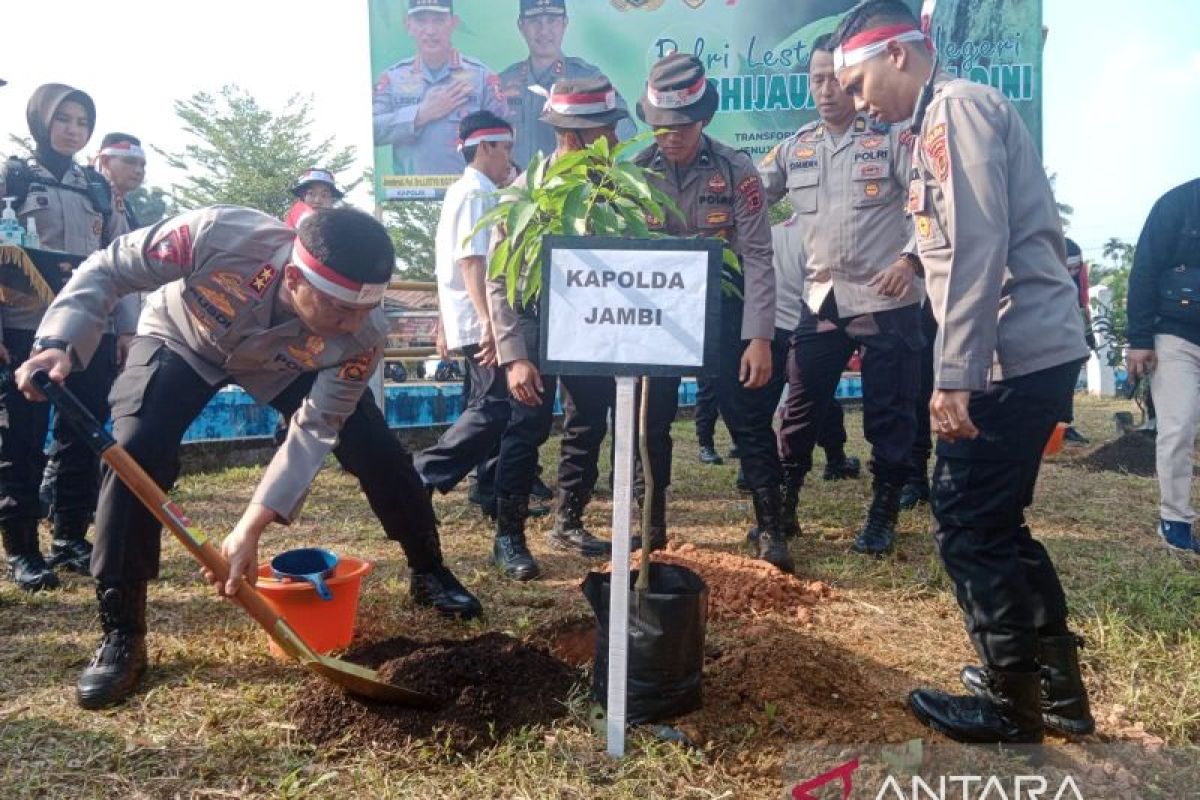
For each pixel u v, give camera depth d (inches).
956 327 88.4
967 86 92.1
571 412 167.5
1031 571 101.8
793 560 163.8
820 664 111.7
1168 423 178.5
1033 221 92.8
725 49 533.3
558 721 98.7
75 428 97.0
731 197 153.3
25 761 91.3
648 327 91.9
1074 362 92.4
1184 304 176.6
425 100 536.7
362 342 106.6
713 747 94.6
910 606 142.0
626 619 91.7
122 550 106.0
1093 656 120.7
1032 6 515.8
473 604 131.6
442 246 185.3
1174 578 153.9
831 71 167.9
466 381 243.6
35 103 158.2
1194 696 108.0
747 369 154.1
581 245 93.2
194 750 93.7
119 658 105.9
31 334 148.9
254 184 1320.1
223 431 266.8
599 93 142.4
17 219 152.6
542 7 530.3
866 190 166.9
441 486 181.9
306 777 89.4
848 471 247.1
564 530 169.3
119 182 197.5
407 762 91.4
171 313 111.5
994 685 96.0
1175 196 179.0
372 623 129.1
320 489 227.3
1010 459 92.6
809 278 175.9
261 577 115.3
